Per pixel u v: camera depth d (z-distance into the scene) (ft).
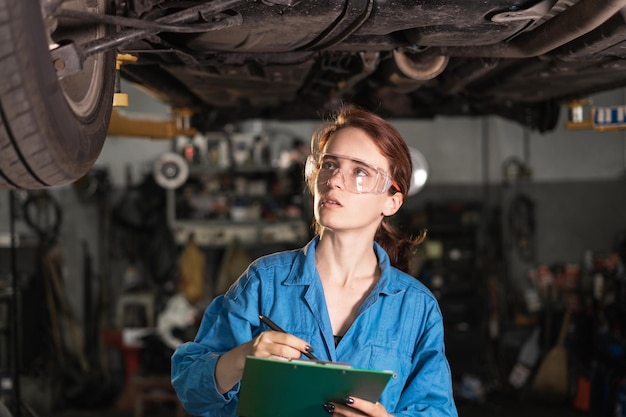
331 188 6.41
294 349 5.77
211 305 6.97
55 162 5.94
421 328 6.59
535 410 27.22
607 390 26.04
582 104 16.22
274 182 30.22
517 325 29.96
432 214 30.12
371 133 6.45
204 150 29.45
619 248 30.12
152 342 26.13
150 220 30.04
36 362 26.37
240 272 29.50
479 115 18.94
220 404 6.31
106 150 30.96
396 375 6.23
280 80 12.75
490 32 8.09
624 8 7.98
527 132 31.81
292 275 6.57
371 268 6.71
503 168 31.83
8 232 29.43
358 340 6.39
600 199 31.68
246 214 29.68
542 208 31.89
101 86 7.12
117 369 30.32
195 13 7.07
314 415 5.77
